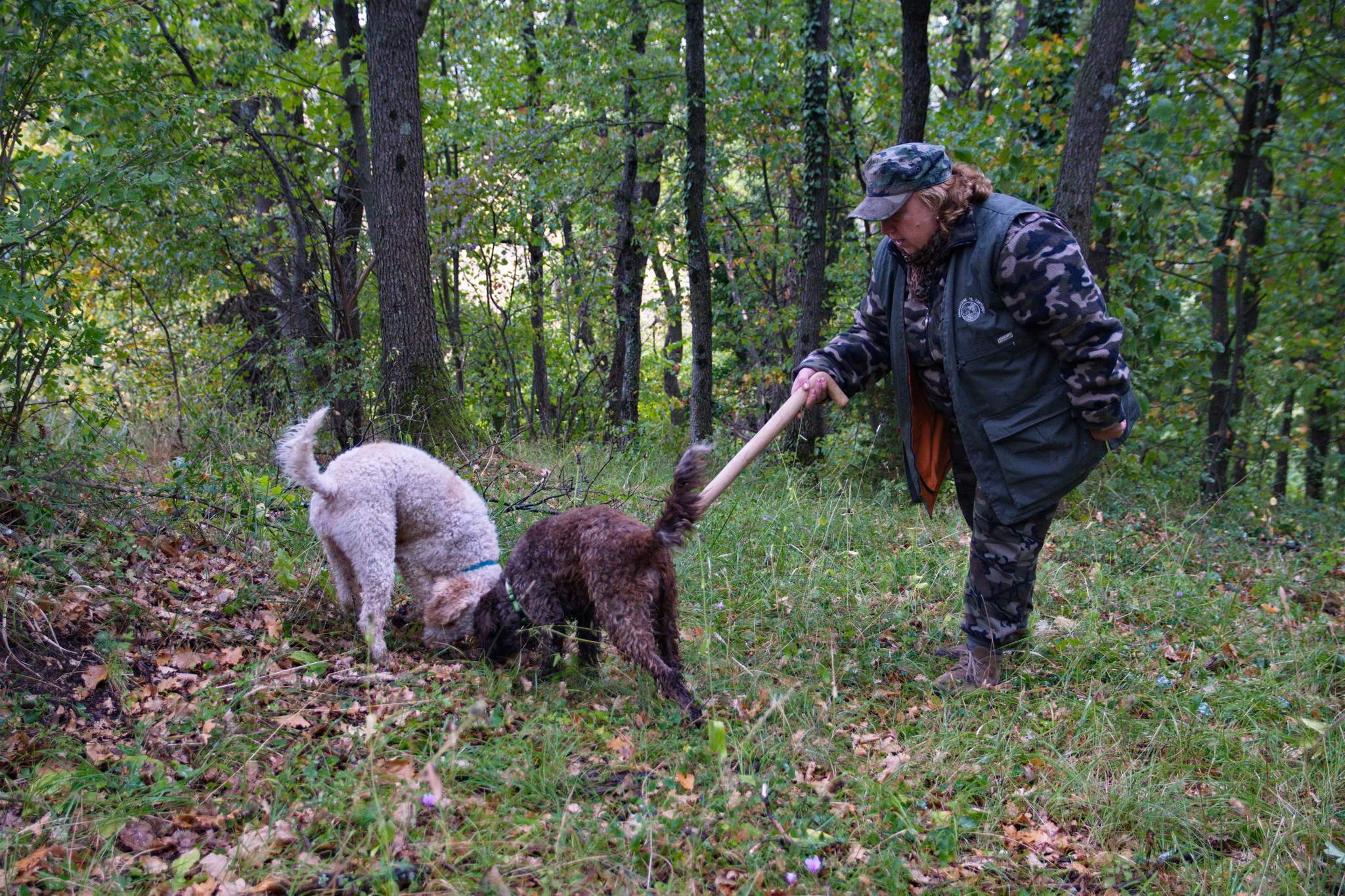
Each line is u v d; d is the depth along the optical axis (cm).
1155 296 830
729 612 416
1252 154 1005
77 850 225
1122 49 696
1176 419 1045
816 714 325
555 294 1502
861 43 1283
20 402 424
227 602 382
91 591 344
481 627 359
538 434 1291
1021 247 309
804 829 249
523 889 218
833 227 1441
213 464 536
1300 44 1030
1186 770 300
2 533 349
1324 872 245
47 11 394
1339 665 392
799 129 1278
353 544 363
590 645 364
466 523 394
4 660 297
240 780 261
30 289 372
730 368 1730
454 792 257
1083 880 247
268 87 857
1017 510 332
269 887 215
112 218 550
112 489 399
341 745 283
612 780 278
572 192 1383
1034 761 306
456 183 1136
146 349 837
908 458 360
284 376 802
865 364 362
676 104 1377
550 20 1546
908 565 501
